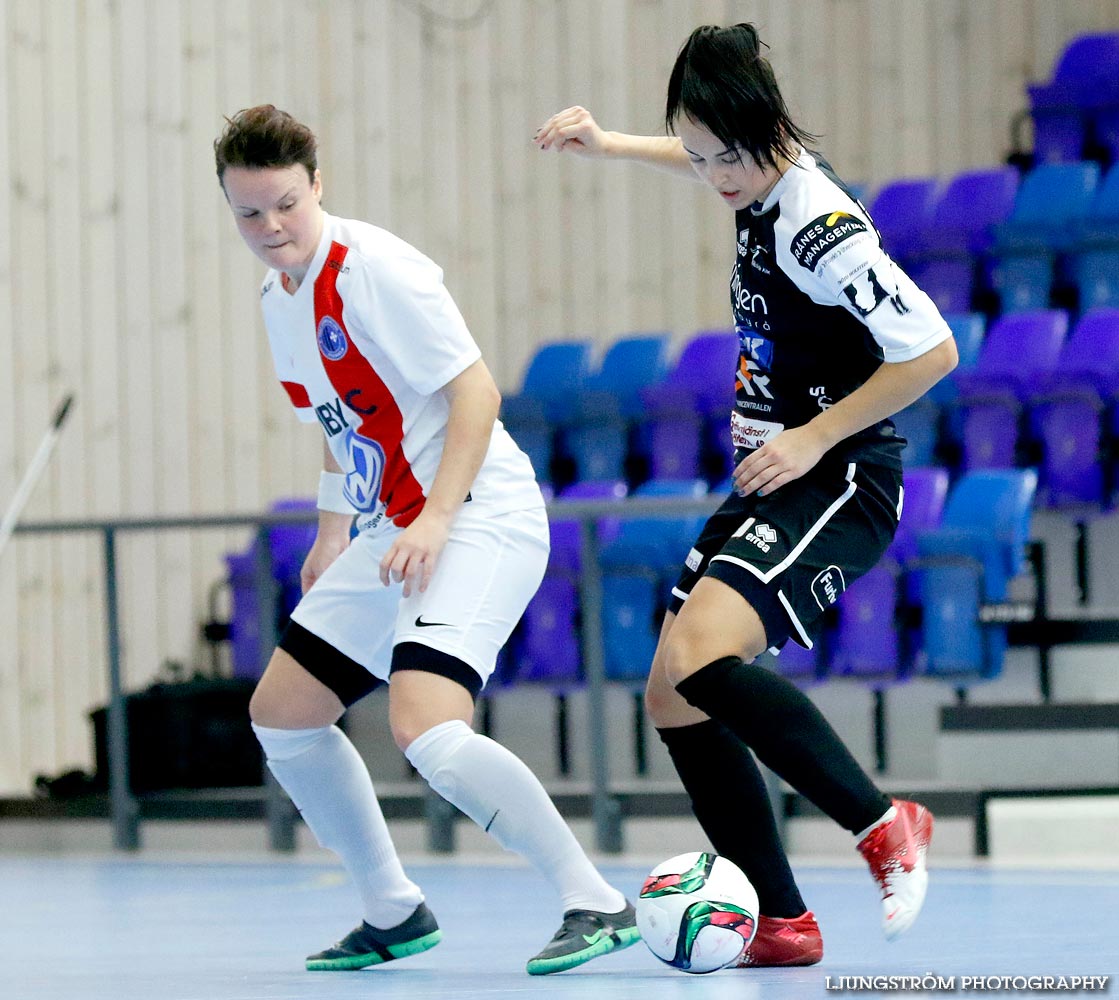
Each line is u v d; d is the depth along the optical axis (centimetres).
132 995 858
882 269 810
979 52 3086
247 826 2034
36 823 2133
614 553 2088
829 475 851
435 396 912
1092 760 1783
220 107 2638
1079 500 2172
